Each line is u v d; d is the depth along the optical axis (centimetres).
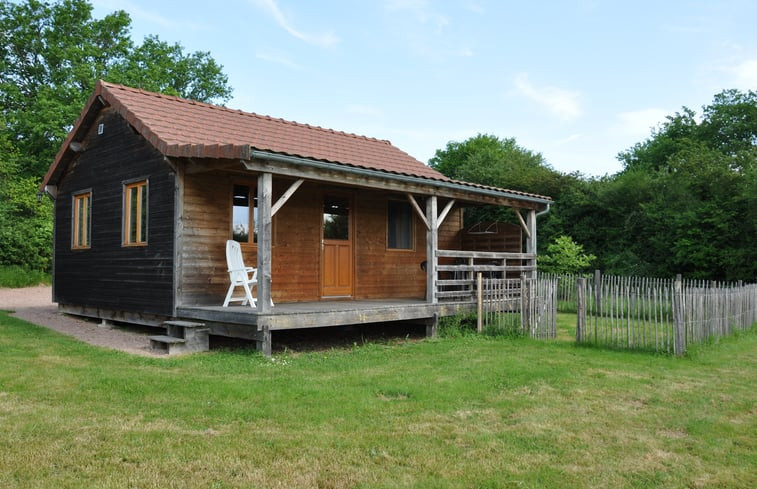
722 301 1039
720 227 1823
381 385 628
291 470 389
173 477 373
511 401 576
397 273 1312
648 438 477
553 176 2450
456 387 624
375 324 1191
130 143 1052
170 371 679
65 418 481
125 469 384
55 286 1302
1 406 511
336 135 1411
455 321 1102
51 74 2955
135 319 1043
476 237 1459
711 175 2008
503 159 3200
